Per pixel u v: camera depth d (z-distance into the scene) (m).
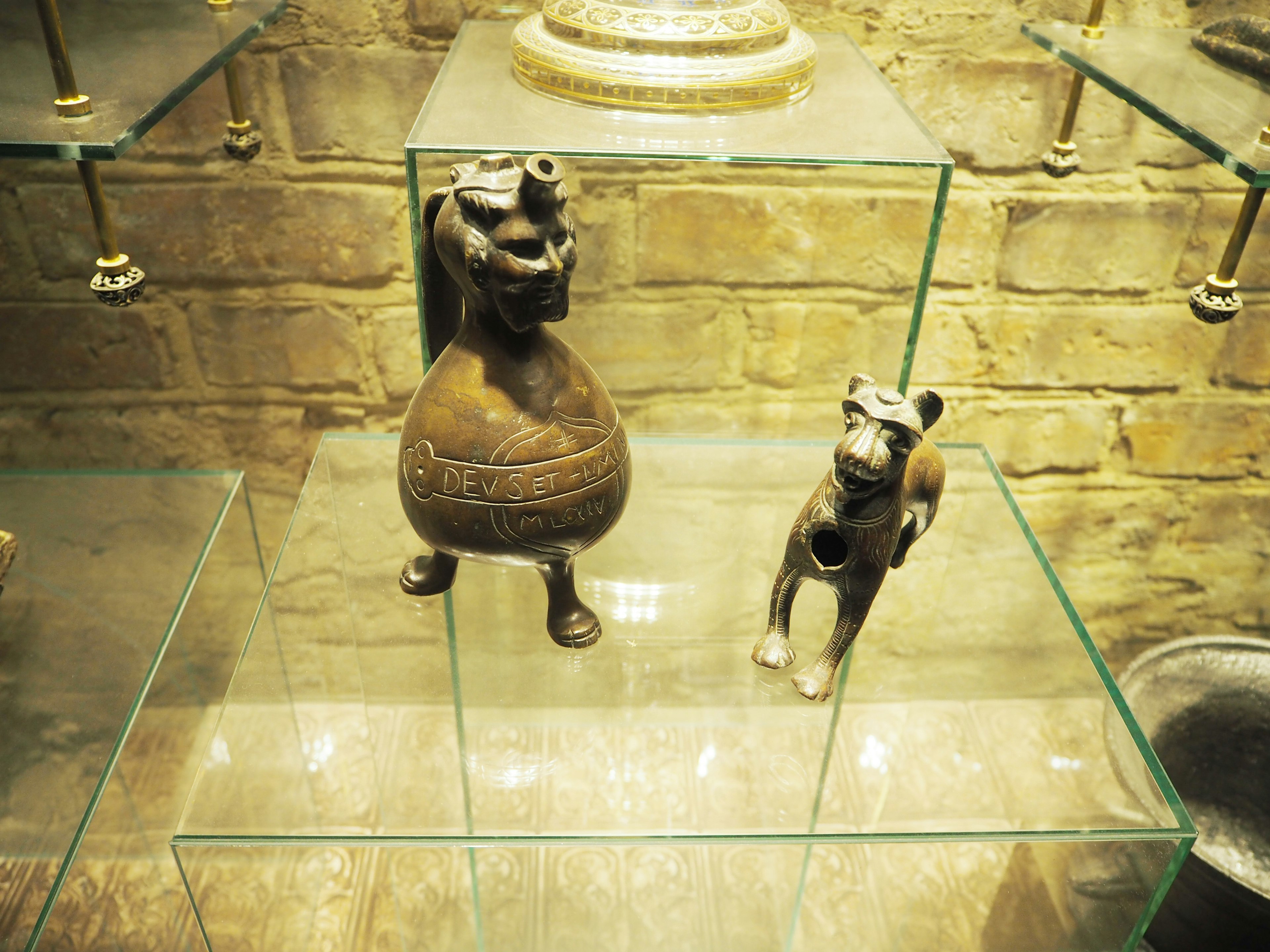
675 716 0.82
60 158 0.63
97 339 1.10
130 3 0.87
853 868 1.12
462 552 0.72
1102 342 1.17
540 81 0.79
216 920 0.87
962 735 0.82
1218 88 0.81
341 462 1.00
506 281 0.62
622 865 1.13
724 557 0.96
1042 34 0.92
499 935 1.10
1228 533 1.31
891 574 0.95
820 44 0.95
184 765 1.27
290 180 1.02
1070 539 1.33
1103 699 0.80
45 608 1.01
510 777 0.79
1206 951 1.05
